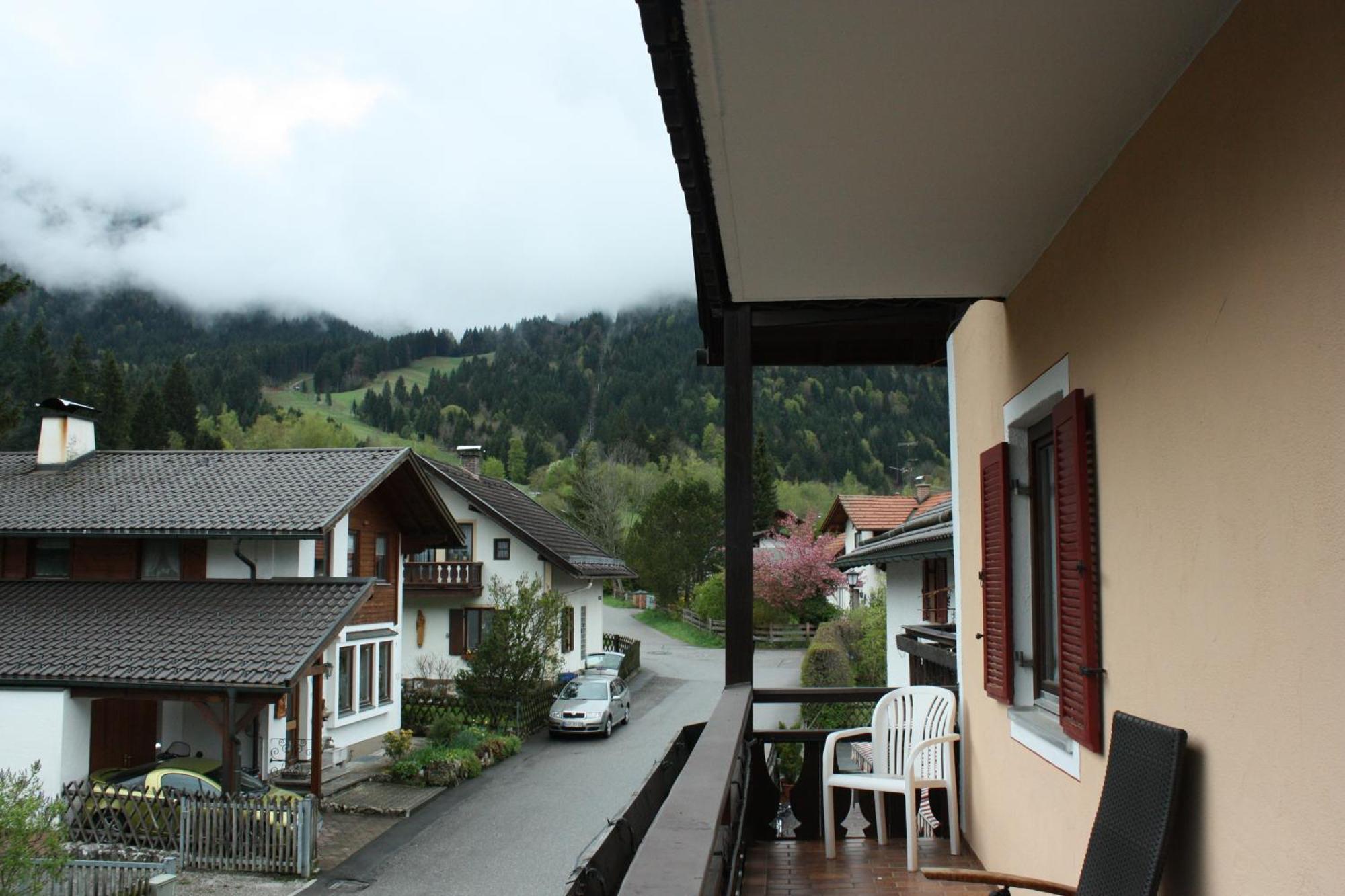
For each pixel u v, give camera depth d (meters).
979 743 5.02
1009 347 4.46
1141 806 2.56
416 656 26.55
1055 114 2.67
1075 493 3.32
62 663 13.23
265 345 163.00
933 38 2.26
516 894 11.20
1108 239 3.05
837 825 5.62
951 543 11.96
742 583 4.92
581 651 30.20
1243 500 2.15
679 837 1.90
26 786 9.40
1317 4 1.79
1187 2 2.13
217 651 13.48
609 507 57.03
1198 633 2.39
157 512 16.20
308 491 16.77
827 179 3.12
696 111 2.64
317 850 12.16
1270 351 2.01
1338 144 1.73
